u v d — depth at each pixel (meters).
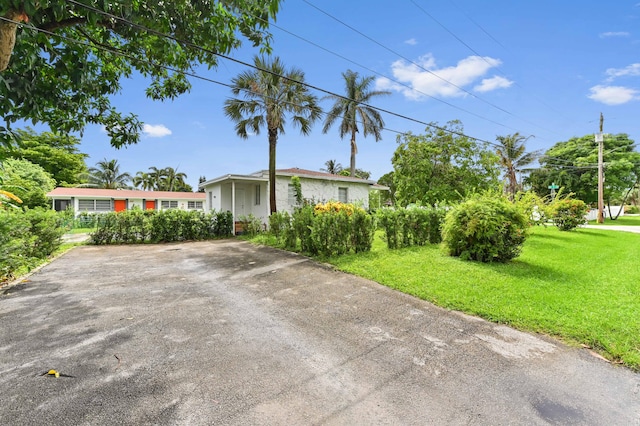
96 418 1.98
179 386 2.35
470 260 6.73
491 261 6.54
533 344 3.07
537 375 2.52
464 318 3.75
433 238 9.13
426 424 1.95
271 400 2.19
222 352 2.92
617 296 4.38
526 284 4.95
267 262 7.23
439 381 2.44
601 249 9.20
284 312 4.01
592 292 4.56
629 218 30.50
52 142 28.20
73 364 2.67
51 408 2.08
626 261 7.26
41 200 13.26
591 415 2.04
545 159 28.66
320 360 2.78
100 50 4.81
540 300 4.19
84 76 4.08
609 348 2.89
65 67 4.02
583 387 2.35
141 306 4.23
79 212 23.25
